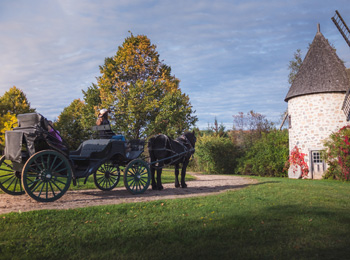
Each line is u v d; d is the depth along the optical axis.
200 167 30.53
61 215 5.76
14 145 7.27
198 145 29.08
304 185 12.22
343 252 4.07
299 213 6.32
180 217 5.93
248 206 7.10
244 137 33.59
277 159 24.84
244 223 5.45
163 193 9.55
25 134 7.13
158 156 10.31
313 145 22.75
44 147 7.63
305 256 3.91
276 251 4.09
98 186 9.94
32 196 6.95
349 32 22.88
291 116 24.64
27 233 4.75
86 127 28.25
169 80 31.02
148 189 10.70
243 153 29.52
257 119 35.22
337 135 20.81
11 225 5.07
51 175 7.28
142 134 24.09
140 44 27.97
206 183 13.62
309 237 4.68
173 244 4.37
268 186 11.31
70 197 8.34
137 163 9.39
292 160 23.80
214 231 4.98
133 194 9.12
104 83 27.78
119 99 24.19
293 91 24.20
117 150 8.98
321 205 7.37
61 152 7.63
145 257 3.89
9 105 38.38
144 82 26.22
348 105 22.06
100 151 8.40
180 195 9.17
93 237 4.67
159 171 10.56
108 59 33.62
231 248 4.22
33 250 4.12
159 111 24.83
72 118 30.88
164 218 5.86
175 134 26.41
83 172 8.20
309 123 23.03
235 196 8.61
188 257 3.90
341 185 13.80
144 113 23.89
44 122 7.34
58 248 4.23
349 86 21.94
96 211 6.23
